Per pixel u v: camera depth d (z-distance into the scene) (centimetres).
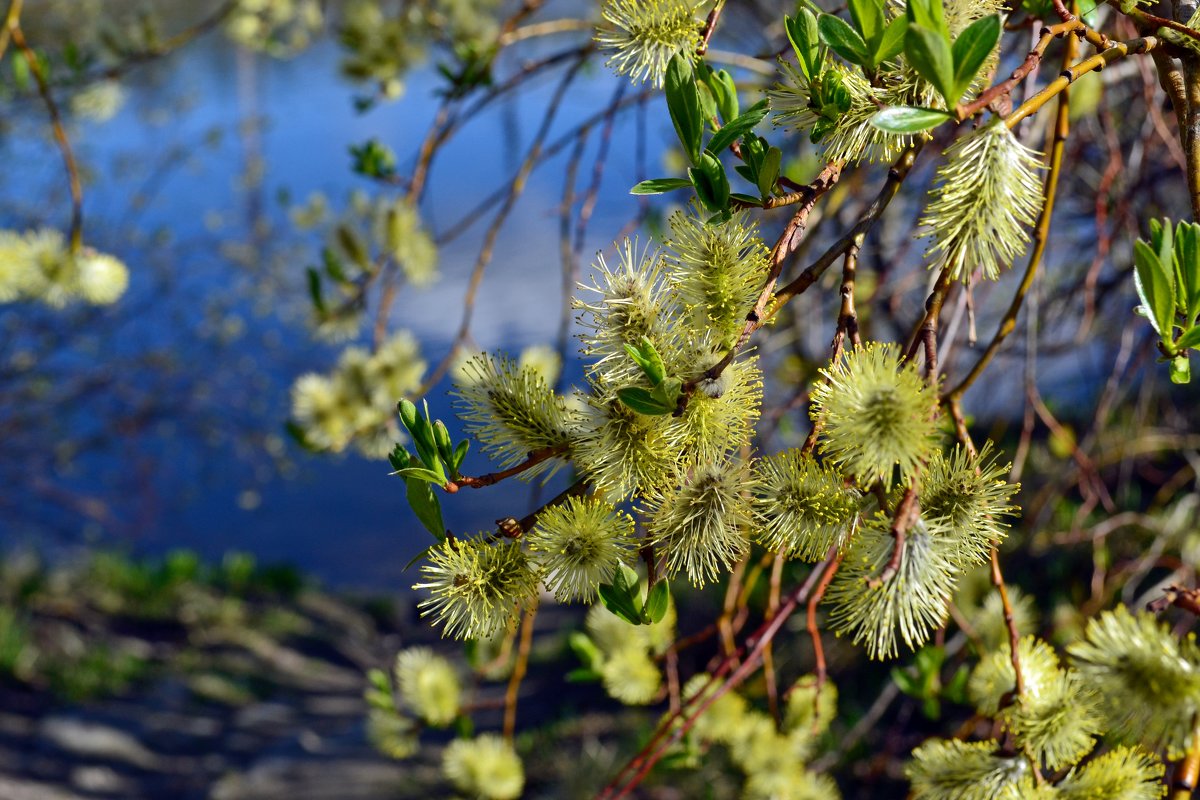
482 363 46
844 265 45
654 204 106
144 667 305
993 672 53
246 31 127
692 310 45
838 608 44
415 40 97
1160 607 46
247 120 375
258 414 384
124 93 163
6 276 83
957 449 44
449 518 413
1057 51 78
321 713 297
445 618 45
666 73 45
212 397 364
